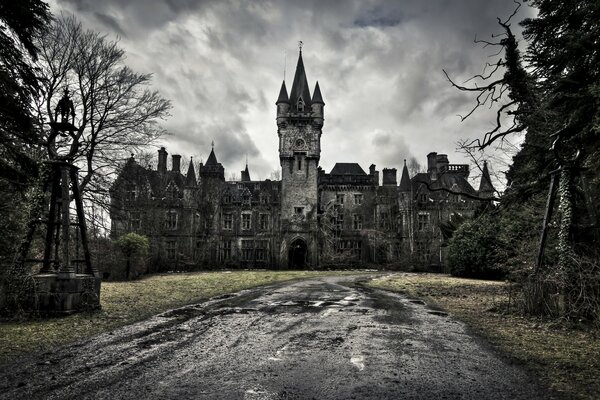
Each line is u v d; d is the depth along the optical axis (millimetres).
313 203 48219
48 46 20297
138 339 7363
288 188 48562
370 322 9156
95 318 9586
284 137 49438
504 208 14336
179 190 46781
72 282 10031
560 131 9492
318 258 46938
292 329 8312
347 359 6051
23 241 10250
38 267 14594
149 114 23344
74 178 11242
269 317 9797
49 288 9867
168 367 5625
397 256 48719
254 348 6703
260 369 5539
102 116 22250
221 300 13242
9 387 4793
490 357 6258
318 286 19125
